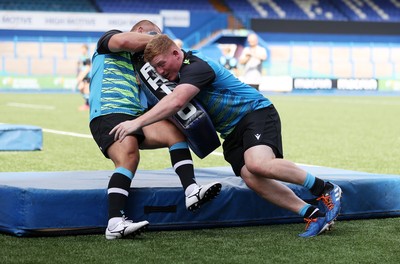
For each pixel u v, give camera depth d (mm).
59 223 12453
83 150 28719
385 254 11469
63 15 91750
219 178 15352
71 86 92312
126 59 13516
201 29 96750
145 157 27375
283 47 100438
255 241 12367
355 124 46094
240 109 13094
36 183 13336
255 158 12680
